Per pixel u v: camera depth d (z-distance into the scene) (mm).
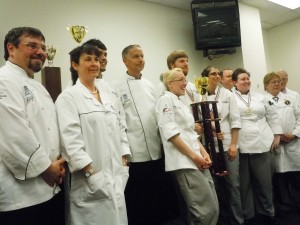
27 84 1334
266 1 4281
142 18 3713
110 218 1360
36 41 1369
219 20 3818
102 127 1467
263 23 5254
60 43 2986
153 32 3795
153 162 2264
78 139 1375
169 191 2432
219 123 2148
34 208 1266
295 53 5184
